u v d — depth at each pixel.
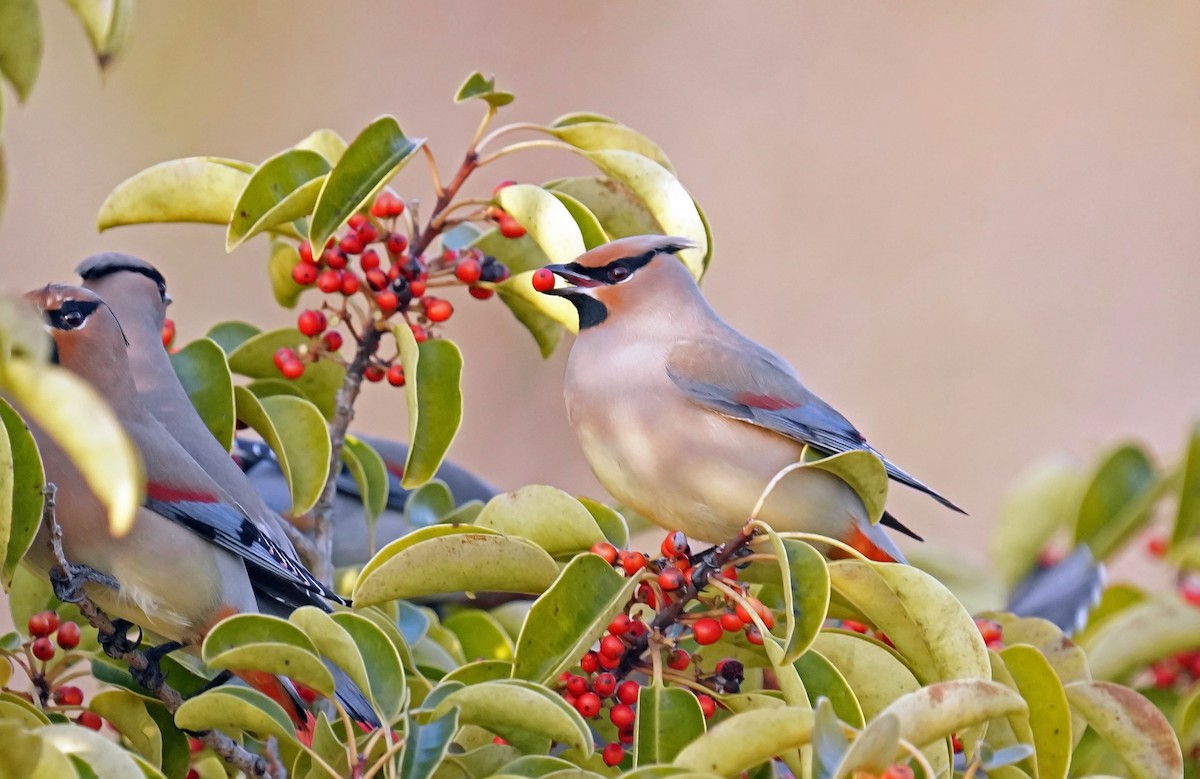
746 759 5.96
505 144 19.02
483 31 19.31
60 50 18.14
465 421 17.16
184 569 8.02
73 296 7.98
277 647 6.34
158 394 8.56
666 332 9.06
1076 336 19.34
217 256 17.17
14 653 7.51
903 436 18.81
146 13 18.48
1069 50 20.20
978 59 20.22
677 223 8.61
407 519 9.73
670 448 8.90
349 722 6.43
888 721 5.54
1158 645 8.70
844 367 19.09
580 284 9.09
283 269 9.38
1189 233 19.75
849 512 8.92
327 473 8.56
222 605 8.16
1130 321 19.48
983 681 5.96
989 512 18.44
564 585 7.11
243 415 8.79
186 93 18.55
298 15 18.97
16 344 5.10
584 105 19.42
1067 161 19.89
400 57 19.09
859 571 7.12
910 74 19.92
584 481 17.00
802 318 19.25
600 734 7.88
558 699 6.37
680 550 7.38
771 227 19.39
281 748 7.60
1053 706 7.18
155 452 8.03
